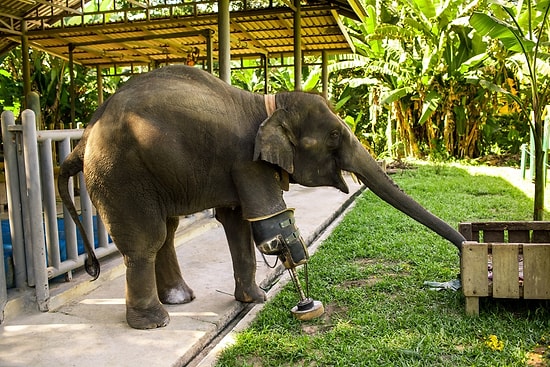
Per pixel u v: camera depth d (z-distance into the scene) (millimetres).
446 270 4895
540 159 6746
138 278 3529
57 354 3176
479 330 3549
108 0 12281
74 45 11586
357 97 19094
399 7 15422
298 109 3643
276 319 3805
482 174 13180
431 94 15359
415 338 3441
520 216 7613
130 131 3264
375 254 5602
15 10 10188
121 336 3439
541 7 6559
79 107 14570
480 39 14422
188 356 3252
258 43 12281
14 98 13078
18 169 3738
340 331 3566
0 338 3396
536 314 3768
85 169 3432
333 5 9461
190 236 6098
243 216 3547
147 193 3383
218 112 3467
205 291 4371
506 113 16406
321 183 3812
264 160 3438
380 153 18016
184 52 12828
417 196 9602
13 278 3873
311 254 5645
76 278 4352
